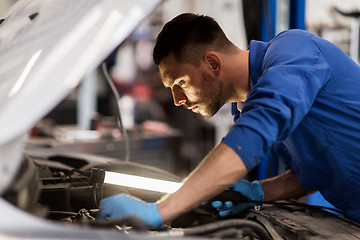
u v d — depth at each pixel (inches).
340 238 44.3
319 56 47.7
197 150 188.4
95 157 79.0
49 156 78.7
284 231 48.4
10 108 30.2
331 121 49.9
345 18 104.1
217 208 53.3
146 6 34.5
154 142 149.9
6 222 29.5
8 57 42.2
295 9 88.8
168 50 49.0
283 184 61.7
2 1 115.3
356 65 52.5
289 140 53.8
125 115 160.9
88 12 35.1
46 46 35.8
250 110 41.2
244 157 38.9
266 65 46.9
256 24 93.0
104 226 34.8
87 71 32.4
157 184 49.8
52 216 47.6
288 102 40.7
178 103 52.6
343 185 53.2
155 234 33.8
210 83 50.8
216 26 51.3
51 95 30.8
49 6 48.2
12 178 32.4
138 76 221.6
